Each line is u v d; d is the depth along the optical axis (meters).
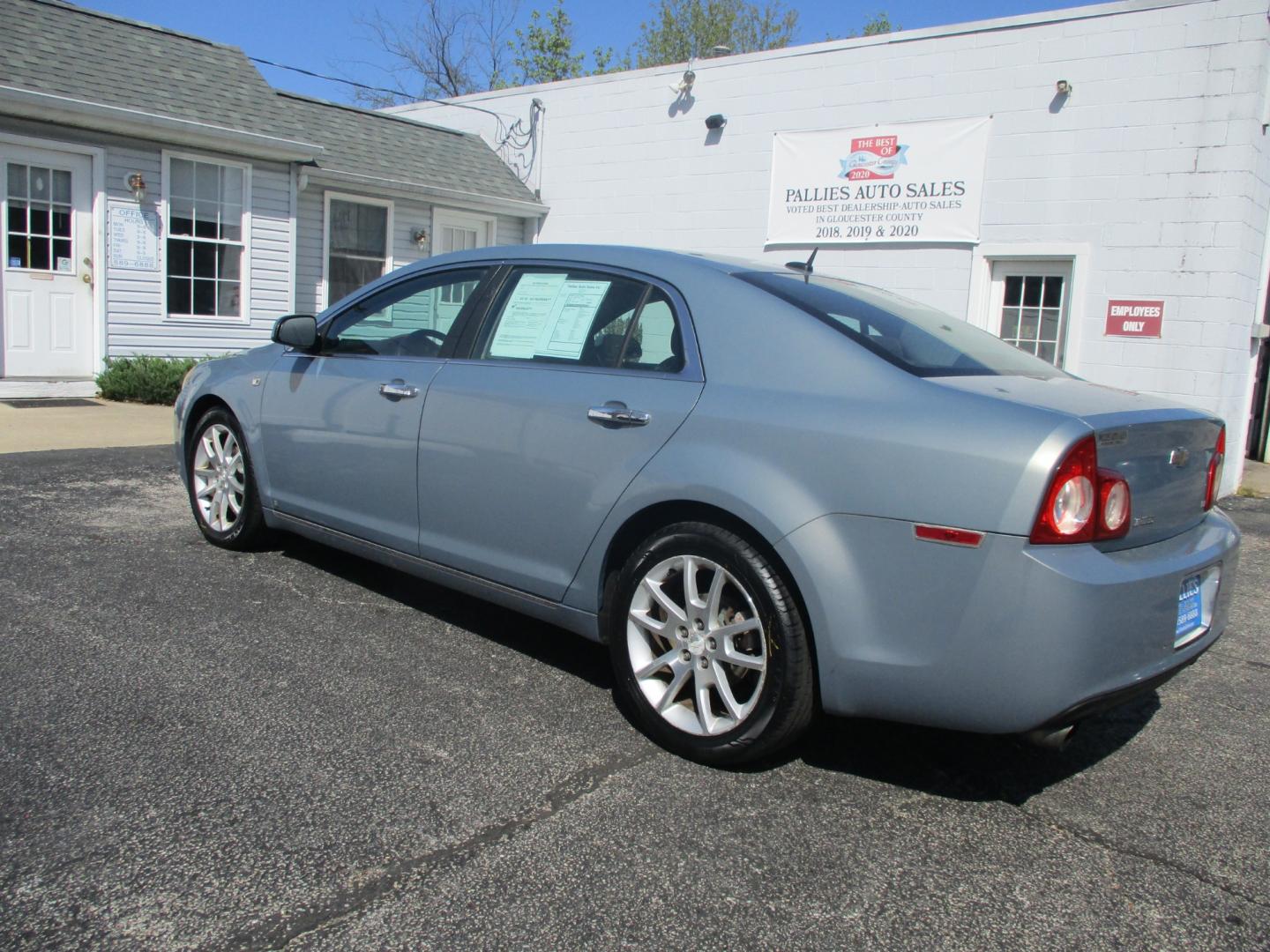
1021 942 2.19
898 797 2.84
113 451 7.44
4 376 9.70
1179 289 8.72
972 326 3.85
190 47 11.68
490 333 3.72
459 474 3.62
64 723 2.95
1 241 9.52
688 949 2.09
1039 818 2.77
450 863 2.35
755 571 2.79
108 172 10.04
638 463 3.06
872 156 10.39
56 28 10.40
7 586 4.17
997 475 2.46
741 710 2.86
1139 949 2.18
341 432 4.12
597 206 13.05
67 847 2.31
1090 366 9.21
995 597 2.45
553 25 31.05
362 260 12.89
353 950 2.02
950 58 9.82
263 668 3.48
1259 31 8.17
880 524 2.60
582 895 2.26
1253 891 2.45
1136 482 2.69
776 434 2.80
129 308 10.38
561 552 3.31
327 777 2.73
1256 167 8.53
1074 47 9.09
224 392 4.77
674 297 3.25
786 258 11.23
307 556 4.94
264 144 10.82
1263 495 9.25
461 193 12.87
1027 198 9.45
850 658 2.65
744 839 2.55
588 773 2.85
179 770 2.71
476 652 3.79
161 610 4.01
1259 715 3.69
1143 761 3.21
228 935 2.04
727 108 11.56
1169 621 2.68
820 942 2.14
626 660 3.11
